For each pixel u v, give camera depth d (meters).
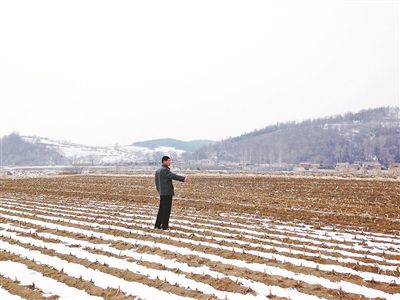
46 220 14.76
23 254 9.52
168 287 6.93
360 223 14.34
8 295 6.66
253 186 33.44
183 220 14.85
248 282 7.12
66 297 6.53
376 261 8.70
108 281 7.31
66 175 61.59
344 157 180.00
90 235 11.71
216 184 36.28
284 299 6.30
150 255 9.23
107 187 33.53
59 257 9.20
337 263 8.41
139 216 16.11
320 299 6.26
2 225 13.71
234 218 15.48
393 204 20.20
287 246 10.15
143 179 46.56
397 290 6.67
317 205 19.77
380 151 175.50
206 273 7.72
